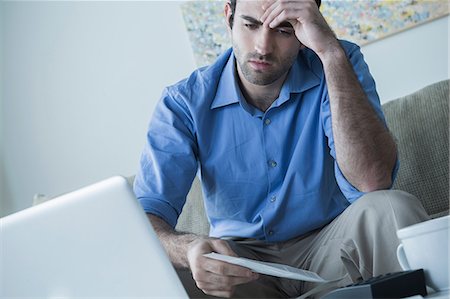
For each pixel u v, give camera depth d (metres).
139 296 0.88
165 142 1.72
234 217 1.73
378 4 2.50
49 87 3.21
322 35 1.59
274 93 1.70
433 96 2.03
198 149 1.75
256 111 1.71
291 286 1.55
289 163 1.69
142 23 3.00
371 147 1.54
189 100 1.74
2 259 0.90
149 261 0.88
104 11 3.09
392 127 2.05
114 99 3.08
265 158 1.70
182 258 1.35
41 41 3.22
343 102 1.56
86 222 0.88
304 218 1.64
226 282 1.15
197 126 1.73
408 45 2.47
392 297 0.84
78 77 3.15
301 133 1.68
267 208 1.66
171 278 0.88
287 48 1.61
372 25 2.51
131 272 0.88
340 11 2.55
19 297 0.90
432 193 1.94
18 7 3.27
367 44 2.53
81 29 3.14
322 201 1.64
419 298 0.78
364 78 1.71
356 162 1.54
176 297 0.88
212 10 2.82
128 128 3.05
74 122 3.16
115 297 0.88
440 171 1.94
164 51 2.96
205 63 2.85
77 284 0.89
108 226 0.88
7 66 3.28
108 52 3.08
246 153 1.71
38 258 0.89
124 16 3.04
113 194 0.87
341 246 1.31
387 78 2.50
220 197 1.73
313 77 1.71
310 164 1.66
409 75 2.47
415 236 0.89
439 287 0.88
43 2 3.21
